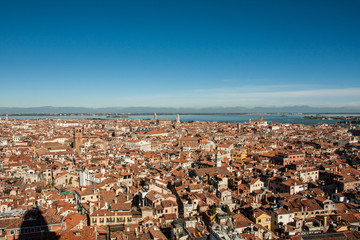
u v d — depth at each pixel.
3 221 119.12
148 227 124.94
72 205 154.62
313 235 116.00
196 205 149.50
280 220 136.50
